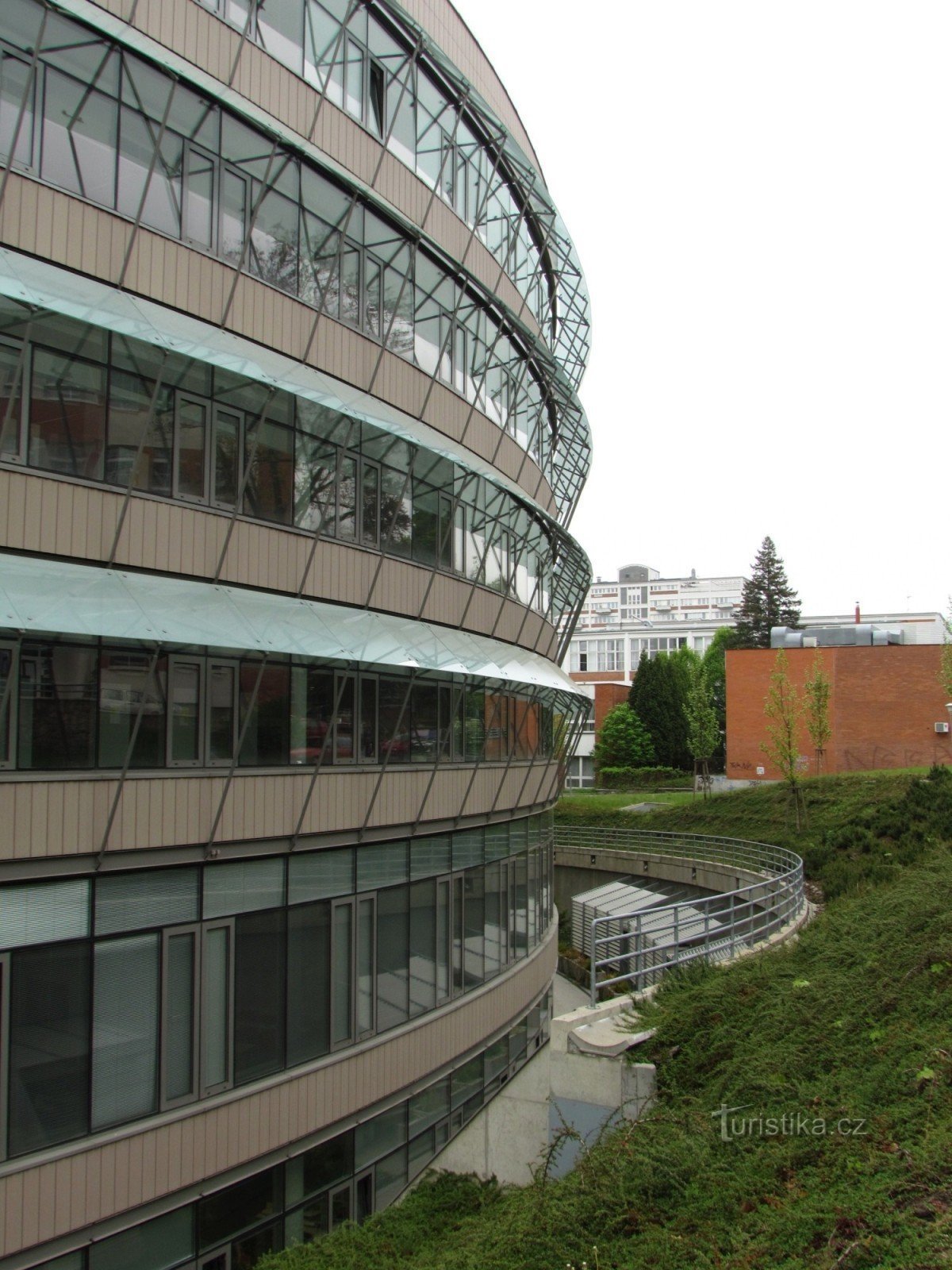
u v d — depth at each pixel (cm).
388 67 1817
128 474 1284
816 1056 1184
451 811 1898
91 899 1214
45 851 1155
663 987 1523
